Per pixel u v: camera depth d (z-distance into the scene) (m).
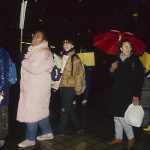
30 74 4.73
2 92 4.29
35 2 16.38
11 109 7.21
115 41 5.12
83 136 5.54
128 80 4.75
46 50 4.75
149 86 5.95
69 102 5.36
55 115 7.10
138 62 4.79
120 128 5.14
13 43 13.73
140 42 5.01
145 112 5.99
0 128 4.32
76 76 5.28
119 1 13.52
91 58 6.20
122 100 4.75
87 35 14.77
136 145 5.18
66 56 5.32
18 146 4.90
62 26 15.77
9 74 4.47
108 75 12.50
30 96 4.74
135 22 13.34
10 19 14.26
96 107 8.23
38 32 4.77
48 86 4.86
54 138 5.34
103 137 5.54
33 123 4.85
